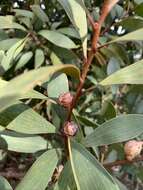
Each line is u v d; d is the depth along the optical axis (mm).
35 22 245
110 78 156
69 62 252
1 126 164
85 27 169
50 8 291
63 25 267
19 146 179
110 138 167
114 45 261
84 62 161
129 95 262
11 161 304
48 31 221
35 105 241
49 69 112
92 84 270
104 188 151
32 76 107
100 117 229
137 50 319
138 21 216
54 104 199
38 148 183
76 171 156
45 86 203
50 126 170
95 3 290
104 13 159
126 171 250
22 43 224
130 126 166
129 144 186
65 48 238
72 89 253
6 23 221
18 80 105
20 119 166
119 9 268
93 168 156
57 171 187
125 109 276
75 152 162
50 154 170
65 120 185
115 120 167
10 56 217
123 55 265
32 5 258
